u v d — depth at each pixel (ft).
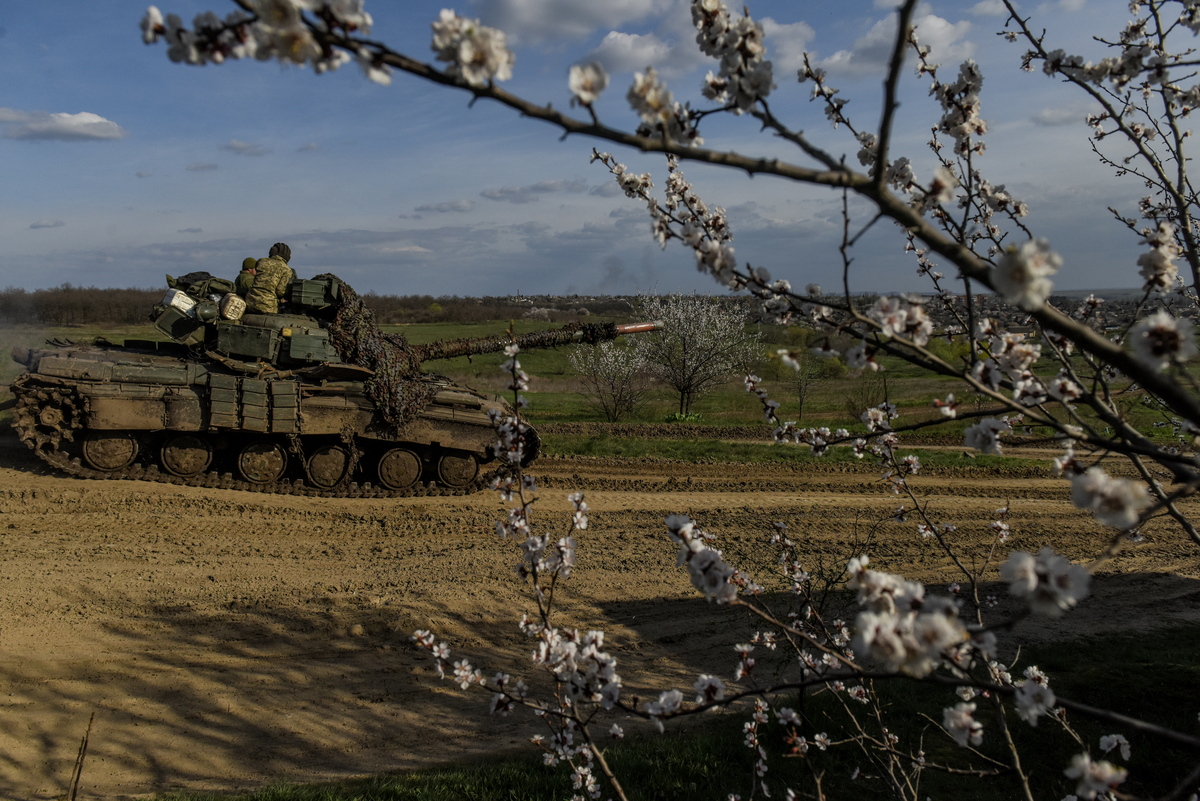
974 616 28.96
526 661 25.27
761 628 27.94
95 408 38.19
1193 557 36.83
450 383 49.55
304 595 28.60
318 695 22.72
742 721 20.42
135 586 28.22
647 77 5.51
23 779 18.15
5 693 21.38
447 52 5.08
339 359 43.68
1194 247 9.23
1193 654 24.57
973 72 10.48
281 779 18.60
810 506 45.57
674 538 7.99
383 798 16.80
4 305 126.72
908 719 19.95
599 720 21.43
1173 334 5.57
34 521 34.06
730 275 7.78
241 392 40.22
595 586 31.45
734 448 61.46
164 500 38.19
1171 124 10.11
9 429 49.14
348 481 43.42
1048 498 49.19
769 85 6.37
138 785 18.30
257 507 39.09
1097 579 33.58
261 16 4.49
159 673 23.17
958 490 50.70
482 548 35.22
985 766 17.87
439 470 44.93
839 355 7.45
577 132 5.43
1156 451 6.30
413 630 26.68
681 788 17.03
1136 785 17.39
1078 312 10.75
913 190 10.62
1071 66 9.92
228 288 45.65
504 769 18.02
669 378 82.69
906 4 5.48
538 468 53.36
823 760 18.12
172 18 4.72
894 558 35.83
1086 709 6.09
